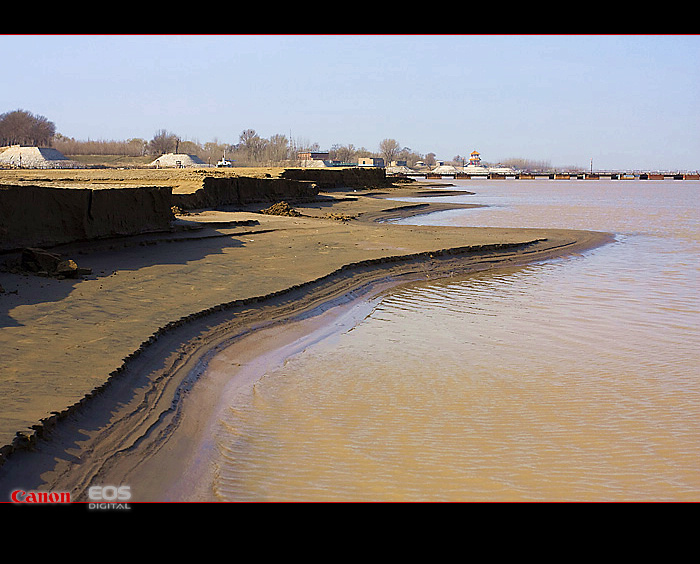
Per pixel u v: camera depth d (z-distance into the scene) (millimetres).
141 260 17094
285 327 13273
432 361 11492
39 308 11367
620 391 9961
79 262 16156
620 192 100438
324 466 7211
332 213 39375
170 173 52469
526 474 7105
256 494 6539
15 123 146375
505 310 15828
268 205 38750
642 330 13914
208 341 11375
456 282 19641
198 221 25141
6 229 14867
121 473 6586
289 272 17297
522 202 67562
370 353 11945
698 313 15609
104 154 146750
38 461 6254
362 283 18047
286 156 175125
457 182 156000
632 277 20844
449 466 7258
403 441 7941
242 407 9016
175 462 7090
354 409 9047
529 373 10836
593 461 7461
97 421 7363
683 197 82438
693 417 8883
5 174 48656
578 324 14445
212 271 16453
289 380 10273
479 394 9766
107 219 18203
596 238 30375
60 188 16594
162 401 8500
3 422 6582
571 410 9102
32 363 8547
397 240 25312
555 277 20781
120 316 11383
